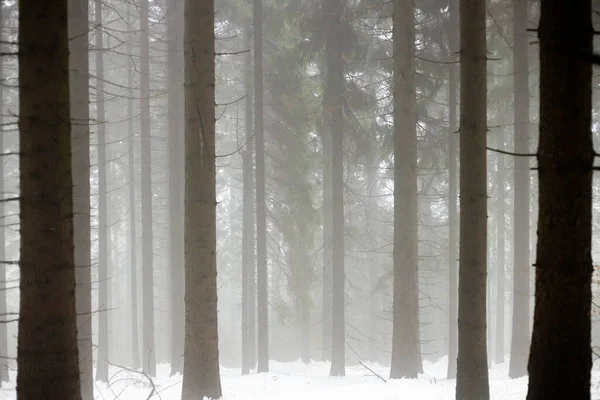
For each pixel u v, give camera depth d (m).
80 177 12.40
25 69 6.29
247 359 23.81
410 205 16.84
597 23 16.67
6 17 19.14
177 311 21.44
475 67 10.53
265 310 23.03
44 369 6.22
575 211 5.88
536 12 21.20
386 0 20.73
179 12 22.70
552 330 5.97
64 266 6.33
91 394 12.34
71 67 12.52
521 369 17.33
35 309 6.24
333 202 21.97
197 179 11.56
